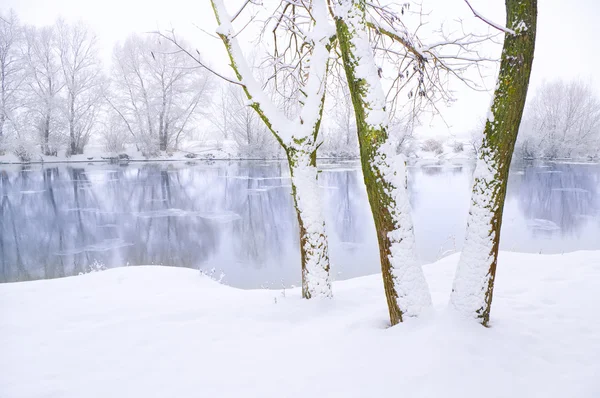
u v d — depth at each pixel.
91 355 3.58
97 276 6.89
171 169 36.75
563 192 22.94
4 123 40.22
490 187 3.30
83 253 13.53
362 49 3.40
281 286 10.06
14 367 3.38
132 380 3.11
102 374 3.22
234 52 4.84
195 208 20.72
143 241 14.95
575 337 3.47
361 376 2.83
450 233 14.96
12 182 27.55
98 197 23.33
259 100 4.90
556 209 19.00
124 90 46.09
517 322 3.72
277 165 40.72
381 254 3.58
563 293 4.86
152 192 24.97
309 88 4.90
